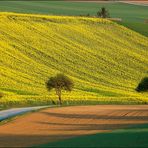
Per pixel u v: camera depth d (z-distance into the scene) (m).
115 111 137.25
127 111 136.75
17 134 88.62
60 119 116.19
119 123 105.56
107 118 117.56
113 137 78.06
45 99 188.25
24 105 175.62
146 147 68.25
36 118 118.38
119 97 197.50
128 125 99.81
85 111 137.62
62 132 90.56
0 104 177.12
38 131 92.88
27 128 98.56
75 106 160.38
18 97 188.38
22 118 118.38
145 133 82.44
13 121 112.19
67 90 193.12
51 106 164.00
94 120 113.44
